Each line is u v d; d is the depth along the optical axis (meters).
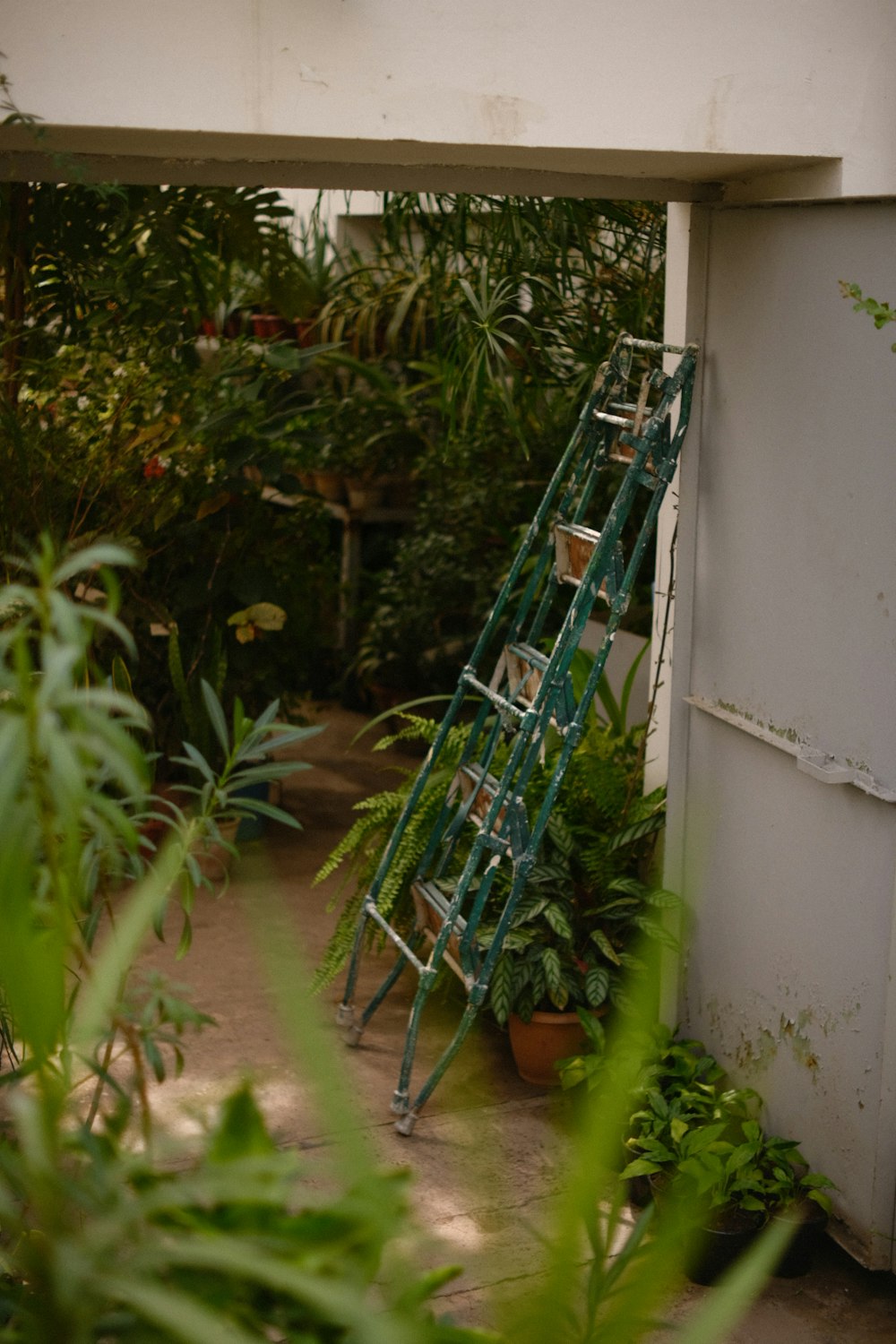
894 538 2.49
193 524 4.86
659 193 3.03
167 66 2.31
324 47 2.37
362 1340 0.97
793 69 2.57
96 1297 1.04
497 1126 3.21
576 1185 1.05
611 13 2.49
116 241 4.48
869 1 2.57
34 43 2.25
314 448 5.43
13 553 4.17
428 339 6.18
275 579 5.13
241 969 4.04
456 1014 3.80
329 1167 1.08
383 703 6.36
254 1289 1.17
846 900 2.70
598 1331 1.16
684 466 3.22
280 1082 3.34
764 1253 1.00
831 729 2.72
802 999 2.87
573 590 5.51
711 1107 2.97
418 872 3.55
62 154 2.61
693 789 3.31
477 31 2.44
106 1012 1.34
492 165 2.80
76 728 1.16
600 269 4.25
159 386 4.52
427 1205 2.86
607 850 3.44
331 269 6.11
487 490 5.73
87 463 4.41
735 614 3.07
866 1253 2.68
